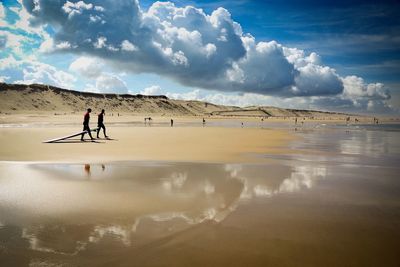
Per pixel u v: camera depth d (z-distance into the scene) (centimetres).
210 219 547
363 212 602
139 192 731
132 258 400
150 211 589
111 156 1381
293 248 435
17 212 579
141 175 943
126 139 2341
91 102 19388
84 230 492
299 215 577
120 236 469
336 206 639
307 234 487
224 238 466
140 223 525
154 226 511
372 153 1648
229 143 2138
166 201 656
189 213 580
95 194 709
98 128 2317
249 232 490
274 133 3578
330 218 564
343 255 416
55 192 725
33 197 680
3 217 551
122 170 1031
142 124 5988
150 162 1216
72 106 17688
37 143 1917
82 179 877
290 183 853
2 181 841
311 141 2502
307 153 1614
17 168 1051
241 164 1191
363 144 2262
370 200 689
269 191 758
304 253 420
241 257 406
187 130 3884
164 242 448
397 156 1514
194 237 467
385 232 501
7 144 1820
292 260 400
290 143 2262
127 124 5897
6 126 4269
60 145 1827
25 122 5778
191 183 834
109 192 728
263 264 388
